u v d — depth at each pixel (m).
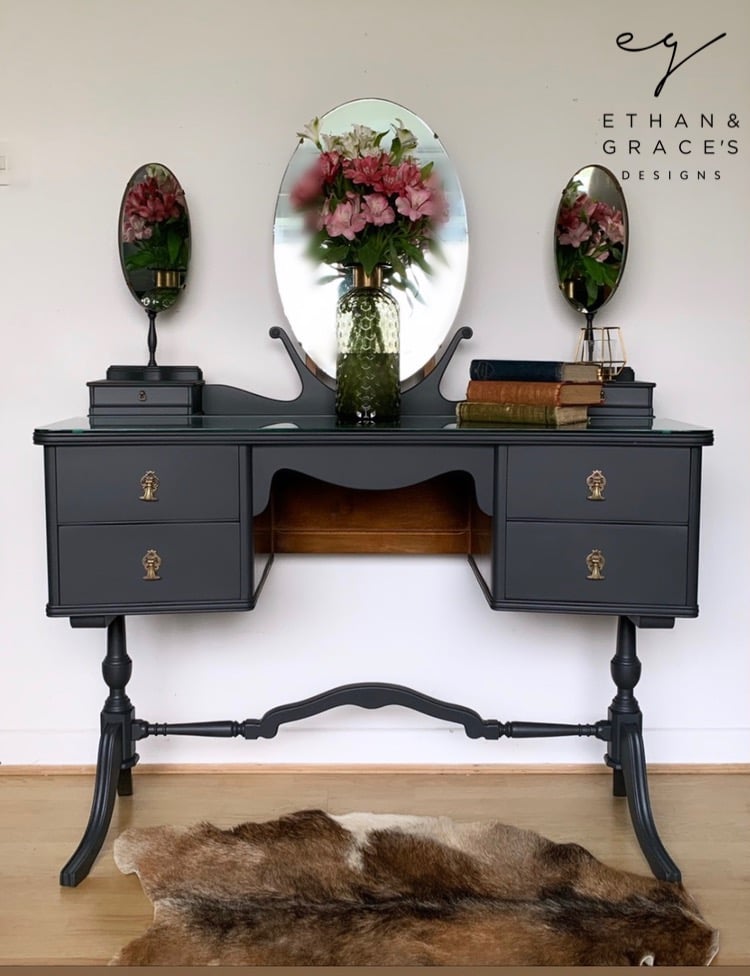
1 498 2.29
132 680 2.34
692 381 2.29
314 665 2.35
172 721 2.35
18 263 2.25
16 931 1.67
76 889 1.82
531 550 1.83
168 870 1.84
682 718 2.36
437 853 1.89
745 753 2.36
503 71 2.23
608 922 1.67
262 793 2.23
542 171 2.24
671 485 1.80
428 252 2.21
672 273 2.27
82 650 2.34
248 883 1.79
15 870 1.89
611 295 2.18
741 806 2.18
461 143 2.24
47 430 1.78
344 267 2.21
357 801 2.19
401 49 2.22
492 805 2.17
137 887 1.83
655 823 2.09
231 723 2.05
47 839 2.02
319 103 2.23
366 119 2.20
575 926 1.66
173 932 1.64
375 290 2.04
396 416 2.06
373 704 2.05
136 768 2.35
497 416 1.96
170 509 1.81
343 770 2.35
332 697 2.04
